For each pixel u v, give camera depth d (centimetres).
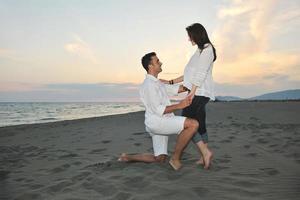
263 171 359
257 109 1376
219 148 512
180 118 371
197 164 398
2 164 475
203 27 378
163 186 311
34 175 397
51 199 295
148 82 382
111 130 867
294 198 270
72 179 357
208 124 904
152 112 387
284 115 1102
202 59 367
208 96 386
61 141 725
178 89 412
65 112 3659
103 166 406
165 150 411
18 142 768
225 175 343
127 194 293
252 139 595
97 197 294
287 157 435
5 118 2461
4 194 322
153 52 390
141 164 406
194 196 282
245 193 285
